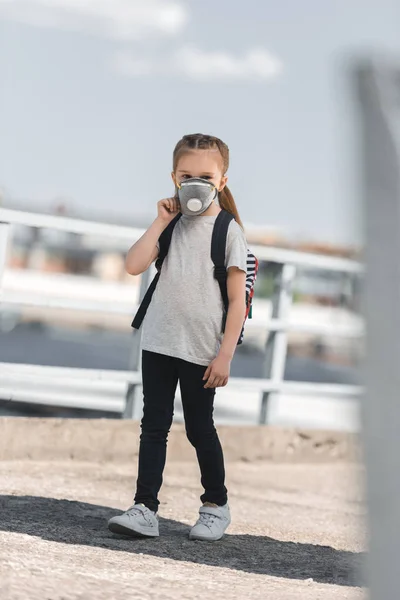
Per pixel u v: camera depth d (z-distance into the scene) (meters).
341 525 5.78
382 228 1.98
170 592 3.58
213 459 5.00
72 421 6.96
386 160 1.98
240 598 3.60
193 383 4.82
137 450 7.18
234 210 4.95
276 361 8.12
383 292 1.97
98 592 3.44
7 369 6.64
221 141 4.92
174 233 4.86
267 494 6.63
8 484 5.97
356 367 2.00
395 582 1.93
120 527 4.76
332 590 3.95
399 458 1.92
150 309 4.89
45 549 4.24
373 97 1.99
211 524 4.99
